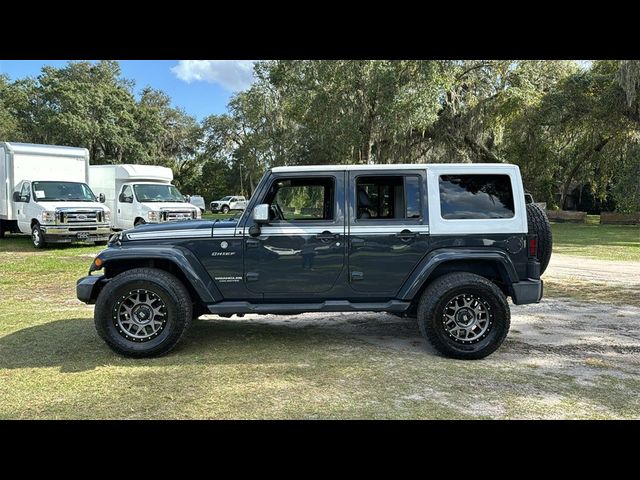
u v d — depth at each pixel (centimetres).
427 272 450
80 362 434
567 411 335
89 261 1092
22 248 1357
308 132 2833
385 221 461
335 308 461
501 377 399
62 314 611
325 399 355
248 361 440
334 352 468
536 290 455
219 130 5012
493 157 2556
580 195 3859
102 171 1716
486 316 446
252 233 454
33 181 1387
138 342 443
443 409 338
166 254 447
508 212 463
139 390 372
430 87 1944
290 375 404
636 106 2266
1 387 376
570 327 553
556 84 2559
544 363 434
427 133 2495
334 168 464
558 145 2828
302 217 471
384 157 2447
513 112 2403
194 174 5416
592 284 822
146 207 1504
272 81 2725
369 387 378
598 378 396
